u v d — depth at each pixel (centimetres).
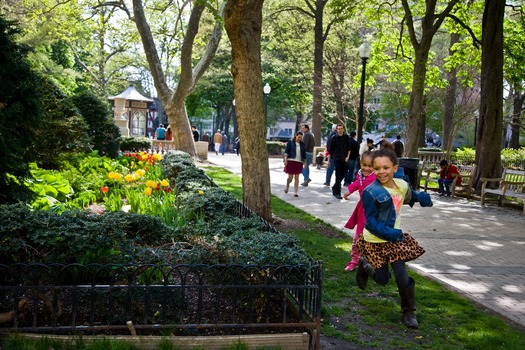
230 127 7275
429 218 1184
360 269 511
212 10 1332
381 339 455
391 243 463
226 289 454
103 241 435
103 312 432
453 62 2277
